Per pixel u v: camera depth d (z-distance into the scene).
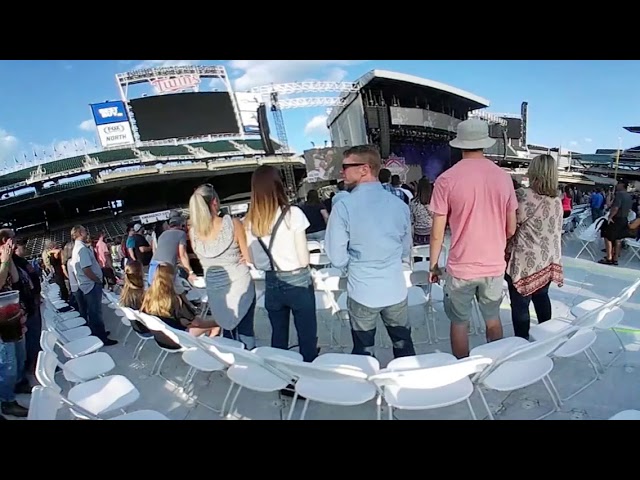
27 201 33.25
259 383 2.61
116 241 24.73
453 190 2.73
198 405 3.07
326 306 4.22
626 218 6.68
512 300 3.33
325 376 2.23
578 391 2.88
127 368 3.87
